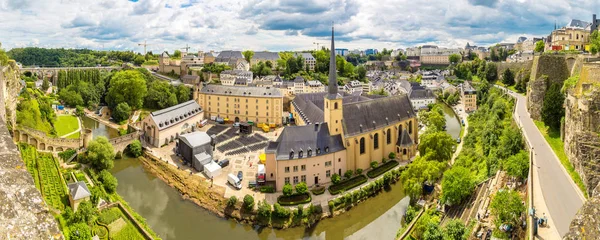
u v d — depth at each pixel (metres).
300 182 109.62
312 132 118.31
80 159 119.31
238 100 197.25
